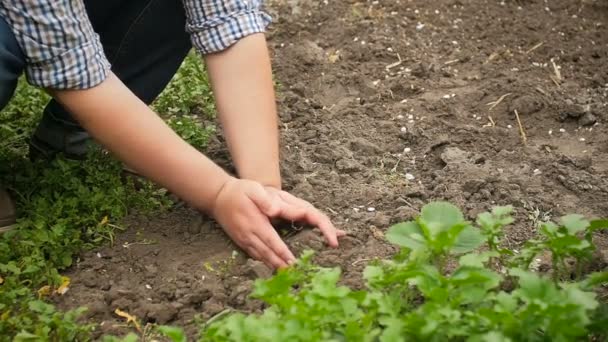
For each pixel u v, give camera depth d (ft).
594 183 9.34
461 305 7.66
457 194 9.18
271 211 8.40
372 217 8.95
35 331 7.90
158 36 9.34
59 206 8.95
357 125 10.16
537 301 7.30
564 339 7.33
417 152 9.83
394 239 7.79
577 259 8.14
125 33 9.27
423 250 7.72
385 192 9.23
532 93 10.44
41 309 8.02
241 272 8.49
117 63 9.38
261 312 8.13
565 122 10.20
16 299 8.30
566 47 11.16
